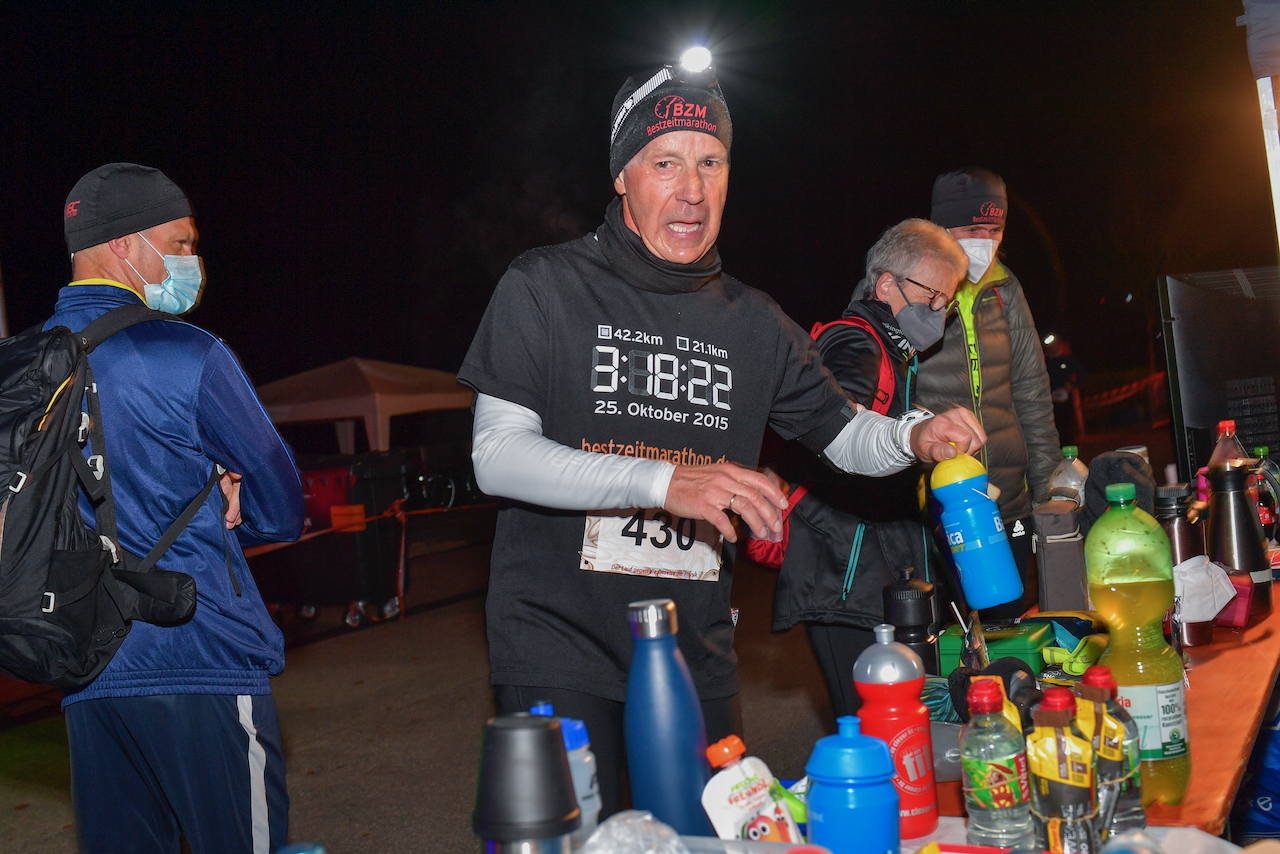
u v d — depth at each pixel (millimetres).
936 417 1979
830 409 2170
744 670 5965
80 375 2119
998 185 3322
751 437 2049
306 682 6520
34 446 2055
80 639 2082
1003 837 1337
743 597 8109
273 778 2311
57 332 2131
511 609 1940
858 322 2684
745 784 1237
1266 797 2732
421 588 10078
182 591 2139
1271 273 3703
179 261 2447
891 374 2650
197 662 2199
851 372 2590
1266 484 3416
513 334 1869
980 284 3344
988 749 1358
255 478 2293
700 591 1990
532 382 1877
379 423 12242
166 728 2170
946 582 2943
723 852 1109
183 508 2238
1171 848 1260
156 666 2178
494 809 1052
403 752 4996
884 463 2064
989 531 1839
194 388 2219
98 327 2221
